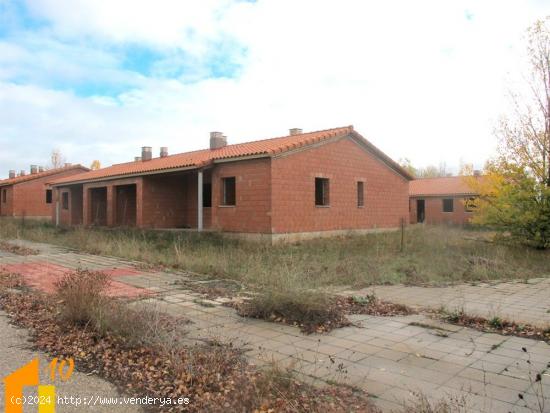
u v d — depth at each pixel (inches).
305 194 682.2
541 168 605.0
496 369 182.2
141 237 679.1
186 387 160.1
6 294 318.3
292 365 173.9
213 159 690.2
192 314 270.1
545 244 592.4
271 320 255.6
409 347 210.7
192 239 635.5
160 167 743.7
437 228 952.9
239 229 666.8
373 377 173.0
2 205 1453.0
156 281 379.9
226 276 399.2
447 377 173.5
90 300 238.1
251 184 652.1
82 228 786.8
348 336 228.1
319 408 141.9
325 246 612.1
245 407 143.3
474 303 304.7
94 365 184.9
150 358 185.9
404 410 140.7
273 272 367.2
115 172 891.4
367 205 824.3
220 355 185.2
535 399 153.1
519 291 346.9
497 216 621.6
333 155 742.5
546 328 238.8
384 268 425.4
